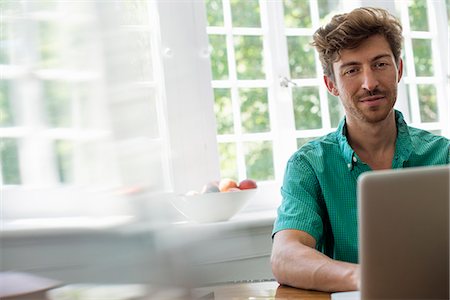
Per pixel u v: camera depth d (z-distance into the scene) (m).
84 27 0.52
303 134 2.51
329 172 1.60
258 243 2.04
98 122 0.51
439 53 2.79
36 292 0.50
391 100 1.56
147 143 0.53
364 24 1.53
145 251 0.52
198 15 2.28
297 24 2.55
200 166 2.19
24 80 0.51
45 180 0.50
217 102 2.36
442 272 0.90
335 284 1.22
